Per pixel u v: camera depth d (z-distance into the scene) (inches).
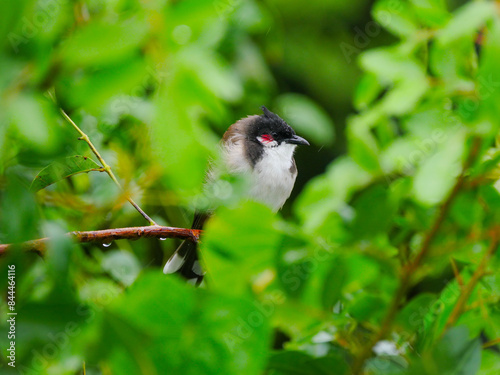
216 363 85.8
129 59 73.4
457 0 268.1
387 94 127.7
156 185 102.0
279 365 109.4
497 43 90.7
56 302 85.8
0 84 69.3
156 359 85.3
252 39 214.4
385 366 112.7
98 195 163.9
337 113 390.6
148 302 84.0
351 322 125.7
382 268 112.3
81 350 84.7
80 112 142.9
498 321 132.1
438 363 99.7
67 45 71.4
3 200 88.4
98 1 95.5
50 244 89.4
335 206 132.1
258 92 208.7
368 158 129.3
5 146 84.0
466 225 117.9
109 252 188.9
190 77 76.9
